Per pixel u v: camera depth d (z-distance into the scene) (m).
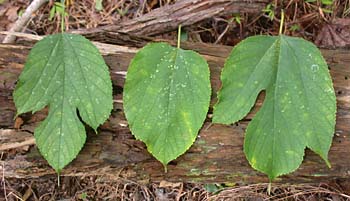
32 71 0.53
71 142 0.53
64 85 0.53
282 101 0.53
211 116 0.56
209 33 0.77
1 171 0.55
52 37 0.54
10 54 0.56
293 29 0.75
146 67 0.54
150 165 0.57
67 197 0.73
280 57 0.54
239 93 0.54
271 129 0.53
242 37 0.76
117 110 0.56
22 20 0.74
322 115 0.53
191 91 0.54
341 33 0.74
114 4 0.79
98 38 0.60
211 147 0.56
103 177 0.59
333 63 0.59
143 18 0.69
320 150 0.53
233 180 0.59
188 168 0.57
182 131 0.54
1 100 0.55
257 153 0.54
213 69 0.58
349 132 0.56
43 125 0.53
